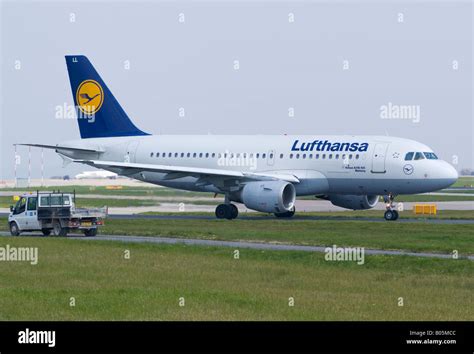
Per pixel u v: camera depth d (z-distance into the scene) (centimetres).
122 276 11044
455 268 11719
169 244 14550
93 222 17112
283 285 10425
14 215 17712
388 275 11194
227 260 12606
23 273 11325
